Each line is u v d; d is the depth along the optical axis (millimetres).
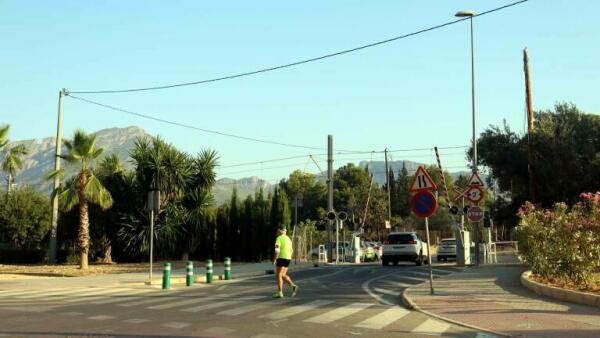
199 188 37094
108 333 9961
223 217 39500
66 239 38156
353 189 83125
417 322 11367
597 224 15305
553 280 16828
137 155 35500
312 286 18922
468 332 10266
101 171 35562
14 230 39000
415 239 31922
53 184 30875
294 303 14398
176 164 35438
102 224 34469
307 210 86812
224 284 20594
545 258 16328
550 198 35812
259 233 38875
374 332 10211
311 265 32281
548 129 36156
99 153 29219
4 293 17672
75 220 34531
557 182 34844
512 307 12984
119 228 34906
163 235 35062
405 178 96500
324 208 84062
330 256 38219
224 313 12562
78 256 34594
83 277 23250
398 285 19000
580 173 35188
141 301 15047
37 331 10156
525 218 18266
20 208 39406
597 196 15750
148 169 34938
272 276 24469
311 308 13414
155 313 12586
